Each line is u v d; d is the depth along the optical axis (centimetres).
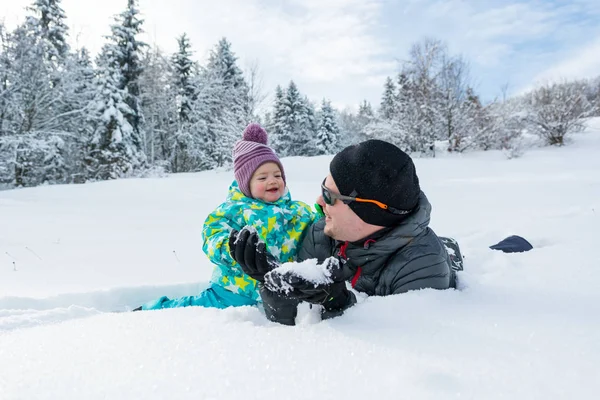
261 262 111
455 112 1898
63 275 276
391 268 141
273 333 97
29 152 1783
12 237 445
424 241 139
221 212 192
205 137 2669
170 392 69
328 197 141
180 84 2748
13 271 290
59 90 1966
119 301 228
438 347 86
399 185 133
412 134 1931
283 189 207
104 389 71
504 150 1645
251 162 202
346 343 89
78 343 94
